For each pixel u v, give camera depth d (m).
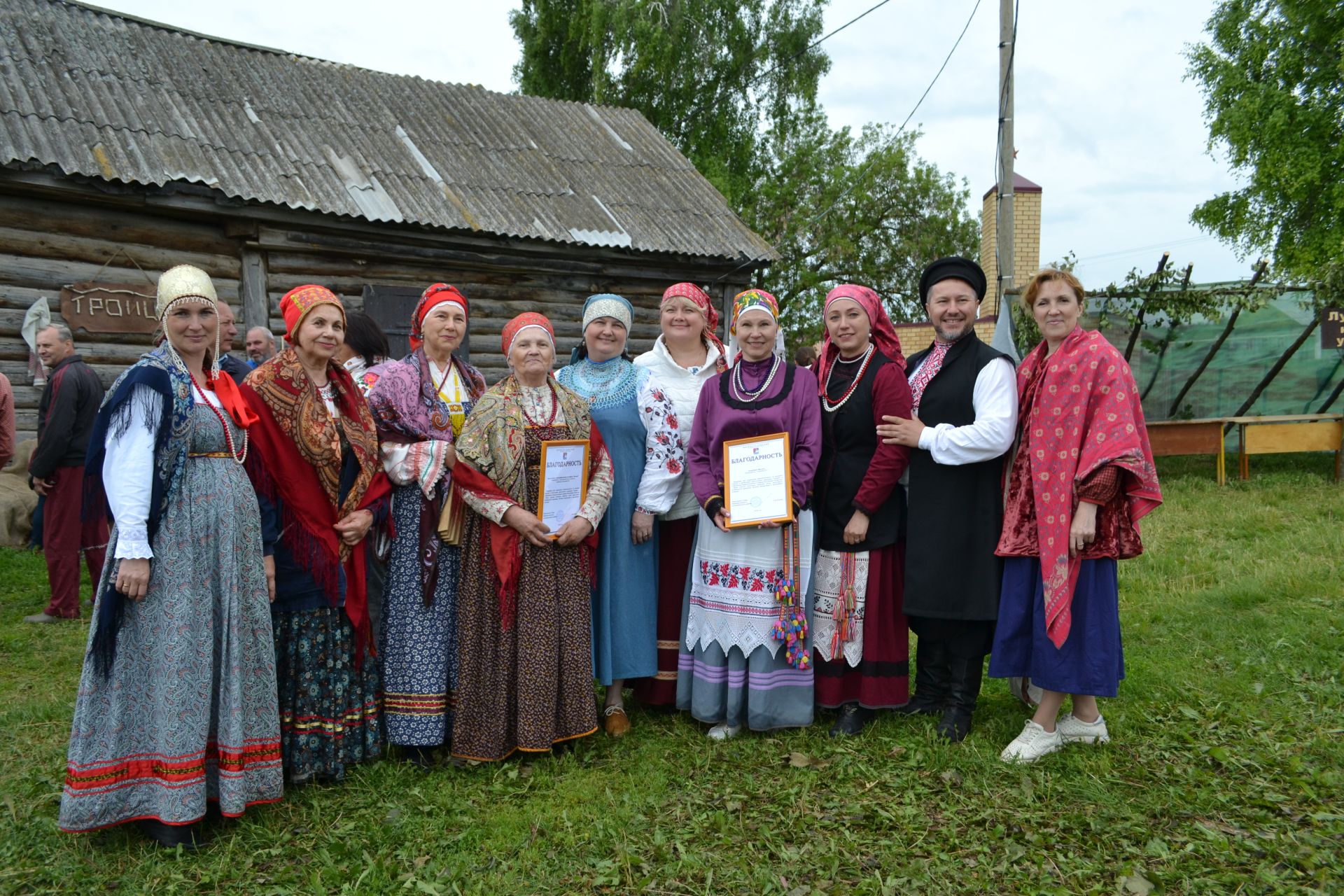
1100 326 11.13
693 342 3.97
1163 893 2.48
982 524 3.43
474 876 2.70
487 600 3.38
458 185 9.66
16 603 5.94
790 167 22.86
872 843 2.81
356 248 8.70
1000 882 2.58
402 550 3.36
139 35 9.34
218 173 7.86
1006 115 10.09
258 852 2.82
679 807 3.08
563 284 10.24
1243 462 9.54
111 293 7.50
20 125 7.16
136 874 2.69
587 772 3.37
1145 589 5.44
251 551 2.89
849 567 3.62
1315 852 2.60
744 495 3.53
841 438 3.63
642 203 11.00
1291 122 14.11
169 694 2.71
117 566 2.67
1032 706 3.82
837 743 3.55
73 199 7.25
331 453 3.11
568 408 3.54
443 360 3.58
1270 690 3.85
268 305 8.38
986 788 3.08
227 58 9.84
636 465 3.74
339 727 3.25
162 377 2.74
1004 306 9.31
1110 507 3.16
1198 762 3.24
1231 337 10.86
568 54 21.55
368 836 2.90
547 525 3.38
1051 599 3.14
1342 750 3.20
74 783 2.69
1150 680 4.00
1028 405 3.36
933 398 3.54
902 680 3.64
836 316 3.62
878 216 24.12
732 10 20.56
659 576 3.90
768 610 3.59
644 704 4.05
